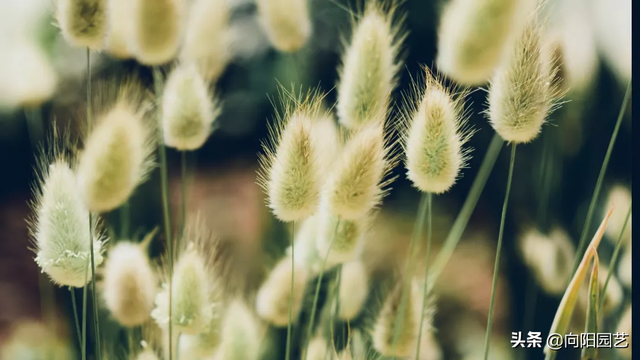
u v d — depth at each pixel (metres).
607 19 0.45
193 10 0.41
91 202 0.35
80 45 0.37
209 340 0.38
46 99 0.47
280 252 0.46
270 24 0.44
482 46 0.35
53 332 0.45
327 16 0.89
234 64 0.97
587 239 0.46
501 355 0.54
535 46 0.35
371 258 0.60
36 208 0.36
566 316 0.35
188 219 0.41
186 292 0.37
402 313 0.38
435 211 0.86
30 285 0.82
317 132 0.38
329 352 0.39
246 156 1.01
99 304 0.43
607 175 0.48
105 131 0.35
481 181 0.42
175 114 0.39
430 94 0.36
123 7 0.41
